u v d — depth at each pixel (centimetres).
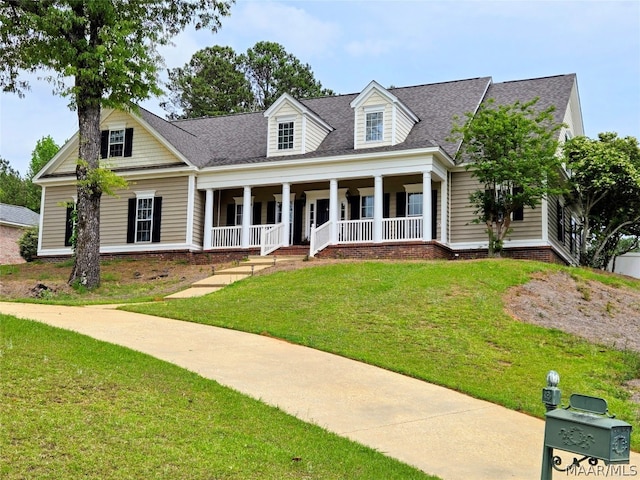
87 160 2166
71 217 2919
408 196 2627
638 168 2505
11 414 672
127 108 2605
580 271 1984
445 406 927
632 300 1817
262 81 5778
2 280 2347
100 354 964
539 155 2200
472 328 1370
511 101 2788
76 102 2161
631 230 2745
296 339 1250
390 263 1992
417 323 1384
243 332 1312
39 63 2150
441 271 1798
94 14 2073
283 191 2583
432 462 719
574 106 2941
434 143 2327
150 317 1427
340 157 2448
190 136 3058
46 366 848
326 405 889
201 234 2775
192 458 634
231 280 1997
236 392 886
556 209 2600
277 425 777
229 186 2678
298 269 1984
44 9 2059
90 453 612
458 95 2895
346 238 2459
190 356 1079
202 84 5441
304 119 2645
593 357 1272
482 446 779
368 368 1091
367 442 766
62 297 2000
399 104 2527
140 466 601
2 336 971
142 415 730
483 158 2281
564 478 699
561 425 529
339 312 1462
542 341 1338
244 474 617
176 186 2750
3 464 566
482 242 2464
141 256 2756
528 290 1697
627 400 1057
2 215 4312
